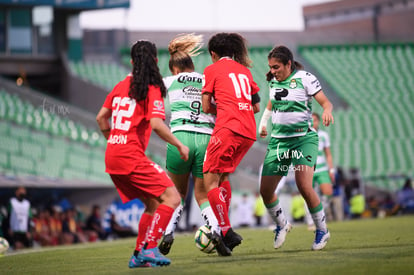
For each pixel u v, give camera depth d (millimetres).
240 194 43750
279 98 13586
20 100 58375
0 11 63906
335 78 81250
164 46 83625
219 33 13320
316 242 13562
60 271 11266
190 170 13383
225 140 12336
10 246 29609
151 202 11219
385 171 62250
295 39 94875
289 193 44344
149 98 10648
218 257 12242
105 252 15906
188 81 13156
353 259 10609
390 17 111375
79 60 68250
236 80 12633
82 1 64688
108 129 11367
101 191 40750
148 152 49906
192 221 36938
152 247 10820
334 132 67812
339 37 96375
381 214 46531
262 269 9539
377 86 79250
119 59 75562
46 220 33938
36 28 65750
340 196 35875
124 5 66188
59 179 39312
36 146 46438
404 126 69250
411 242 14656
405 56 87250
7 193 38250
